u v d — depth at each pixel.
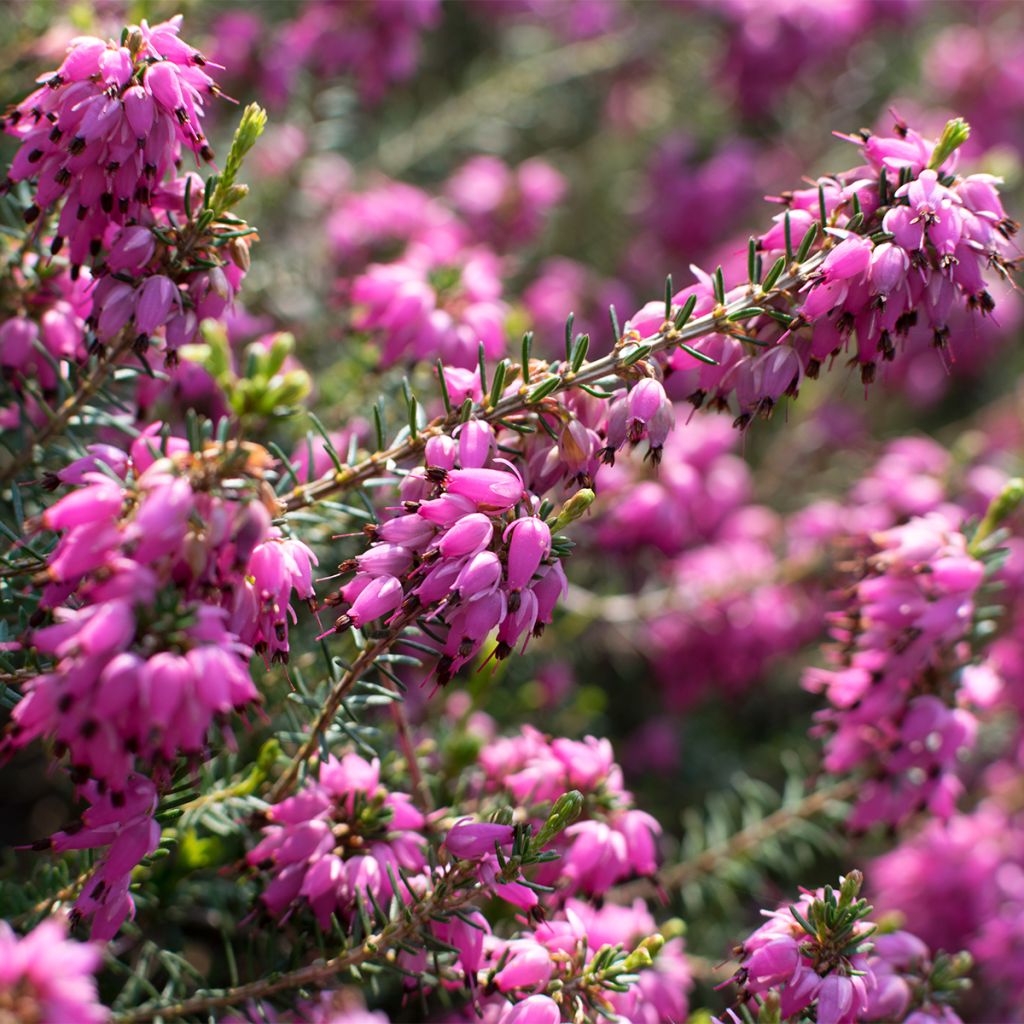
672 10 0.67
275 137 0.49
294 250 0.50
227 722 0.27
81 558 0.27
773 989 0.30
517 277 0.58
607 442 0.29
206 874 0.33
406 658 0.30
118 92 0.29
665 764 0.47
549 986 0.30
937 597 0.33
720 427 0.49
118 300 0.29
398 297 0.35
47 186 0.29
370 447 0.36
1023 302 0.63
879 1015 0.31
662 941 0.30
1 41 0.38
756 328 0.29
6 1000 0.26
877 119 0.72
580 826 0.32
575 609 0.45
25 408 0.32
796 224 0.30
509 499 0.28
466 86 0.64
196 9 0.41
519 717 0.41
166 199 0.30
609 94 0.70
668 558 0.45
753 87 0.65
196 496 0.27
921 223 0.29
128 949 0.34
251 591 0.28
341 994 0.32
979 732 0.49
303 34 0.48
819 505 0.50
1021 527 0.47
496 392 0.29
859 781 0.35
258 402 0.27
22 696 0.29
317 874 0.30
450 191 0.55
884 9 0.65
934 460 0.50
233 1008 0.31
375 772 0.31
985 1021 0.41
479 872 0.29
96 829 0.29
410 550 0.29
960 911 0.41
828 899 0.30
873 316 0.29
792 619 0.48
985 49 0.71
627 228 0.66
